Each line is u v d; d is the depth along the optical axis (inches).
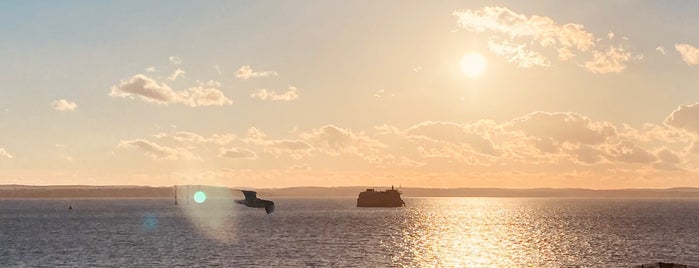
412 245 6889.8
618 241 7490.2
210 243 7022.6
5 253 6245.1
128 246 6756.9
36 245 6973.4
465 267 5251.0
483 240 7608.3
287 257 5733.3
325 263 5364.2
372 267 5177.2
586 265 5418.3
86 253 6166.3
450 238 7849.4
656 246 6909.5
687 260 5792.3
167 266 5231.3
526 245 7022.6
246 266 5191.9
